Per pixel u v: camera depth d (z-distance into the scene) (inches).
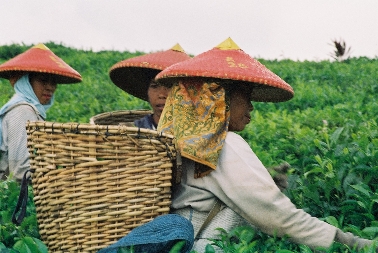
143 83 184.1
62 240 105.0
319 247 104.0
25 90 183.0
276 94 131.0
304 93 331.9
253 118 243.9
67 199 102.6
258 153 164.9
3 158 176.6
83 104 349.1
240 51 114.0
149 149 102.9
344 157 145.9
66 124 100.9
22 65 179.6
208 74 104.0
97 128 100.1
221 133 108.6
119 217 102.9
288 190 140.3
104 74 585.0
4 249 104.3
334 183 135.3
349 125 194.7
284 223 106.3
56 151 102.8
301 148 169.3
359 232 112.5
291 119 229.3
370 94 346.3
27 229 126.1
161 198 105.5
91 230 103.0
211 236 110.3
